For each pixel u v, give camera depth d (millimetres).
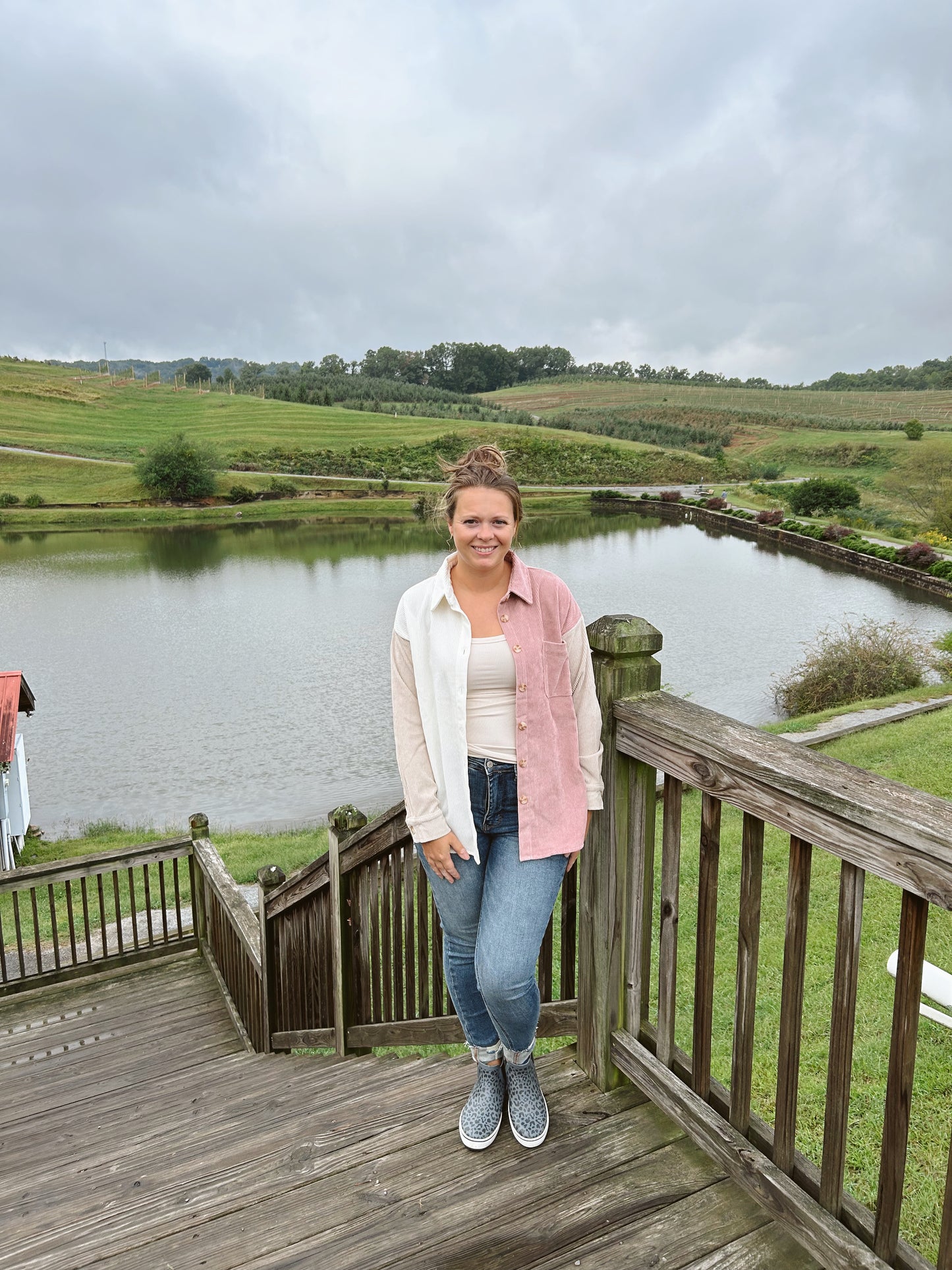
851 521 54562
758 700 18000
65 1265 1616
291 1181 1775
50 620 30516
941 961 4180
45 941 7945
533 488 83750
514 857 1624
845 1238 1317
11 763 11633
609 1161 1716
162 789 14359
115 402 117500
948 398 143250
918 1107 2797
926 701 12352
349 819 2643
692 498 71500
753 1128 1567
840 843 1210
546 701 1587
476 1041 1795
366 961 2680
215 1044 4016
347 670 22625
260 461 90625
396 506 74750
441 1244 1551
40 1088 3562
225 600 34281
